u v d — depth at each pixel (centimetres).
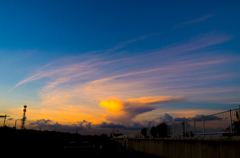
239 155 989
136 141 3080
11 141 3120
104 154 1864
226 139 1081
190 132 1578
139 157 1955
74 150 1475
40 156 1656
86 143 1516
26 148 2366
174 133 1889
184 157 1530
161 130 2159
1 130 3984
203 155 1284
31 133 5878
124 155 2014
